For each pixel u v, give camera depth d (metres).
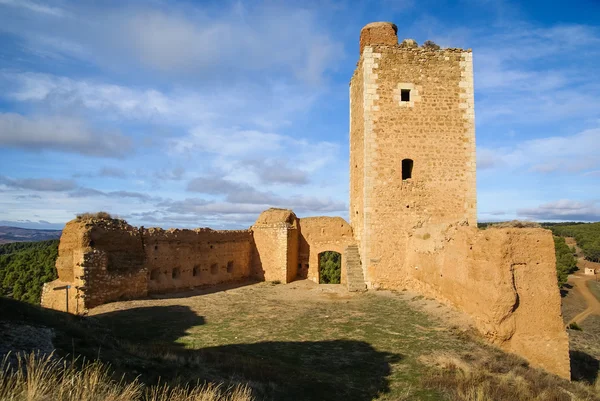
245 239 23.73
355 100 21.80
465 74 19.47
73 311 14.22
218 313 14.19
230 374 7.67
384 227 18.81
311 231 24.56
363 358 9.62
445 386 8.07
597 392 9.88
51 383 4.90
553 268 11.47
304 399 7.07
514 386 8.59
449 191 19.05
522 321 11.16
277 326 12.41
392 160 19.00
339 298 17.30
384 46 19.39
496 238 11.41
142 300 15.98
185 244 19.53
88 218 15.70
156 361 7.57
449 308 13.96
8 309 7.86
